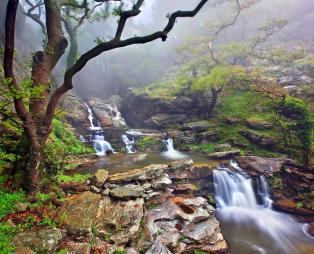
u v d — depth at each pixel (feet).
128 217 32.07
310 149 61.31
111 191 36.76
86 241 27.09
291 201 54.24
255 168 59.36
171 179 50.03
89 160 59.98
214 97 87.10
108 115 103.09
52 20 38.73
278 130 72.90
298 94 82.43
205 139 79.41
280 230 46.55
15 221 27.32
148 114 106.01
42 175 35.88
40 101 36.29
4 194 31.22
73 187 38.60
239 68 85.30
